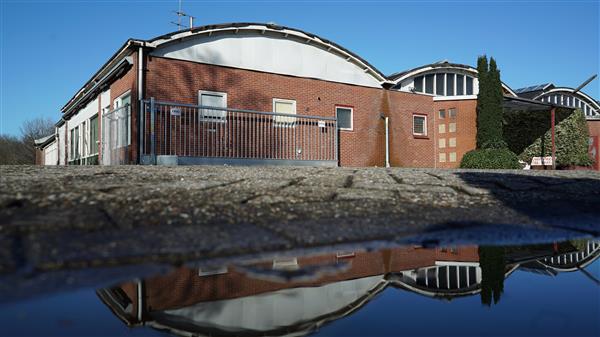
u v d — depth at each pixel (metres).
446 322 0.97
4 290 1.15
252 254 1.62
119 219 1.95
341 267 1.48
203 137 8.77
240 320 1.01
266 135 10.17
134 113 8.51
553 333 0.89
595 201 3.46
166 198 2.46
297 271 1.41
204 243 1.66
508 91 15.02
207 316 1.03
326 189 3.18
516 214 2.73
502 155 11.50
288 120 10.59
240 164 8.58
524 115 15.04
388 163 12.39
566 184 4.41
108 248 1.54
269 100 10.33
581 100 20.47
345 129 11.65
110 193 2.52
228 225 1.99
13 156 39.94
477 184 3.98
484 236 2.11
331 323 0.98
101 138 11.34
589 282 1.35
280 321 1.01
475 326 0.94
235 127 9.69
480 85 12.80
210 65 9.46
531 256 1.74
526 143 15.08
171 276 1.32
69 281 1.24
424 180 4.12
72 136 16.34
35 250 1.48
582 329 0.91
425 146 13.30
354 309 1.08
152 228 1.85
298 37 10.77
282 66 10.59
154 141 7.84
